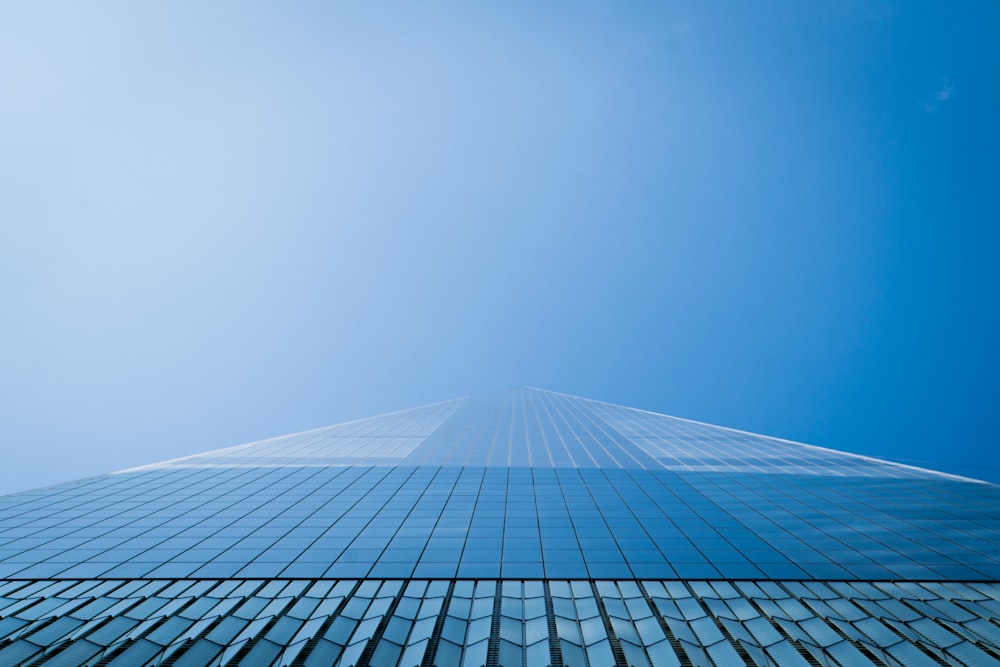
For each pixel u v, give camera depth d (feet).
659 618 56.85
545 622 55.83
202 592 62.90
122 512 93.71
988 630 54.65
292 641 52.85
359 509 94.73
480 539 79.77
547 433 180.65
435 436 174.70
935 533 83.15
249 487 110.01
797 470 128.67
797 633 53.88
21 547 77.20
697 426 199.11
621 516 90.68
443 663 49.26
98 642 51.88
